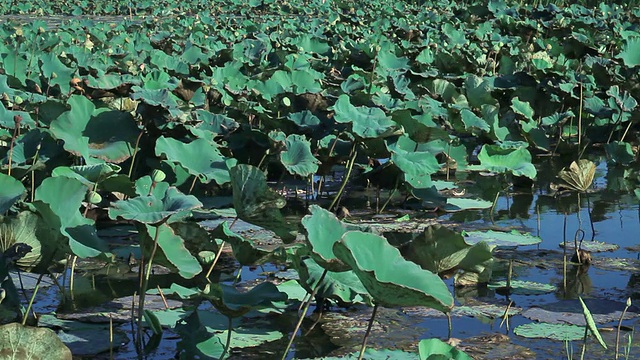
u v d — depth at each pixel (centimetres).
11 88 857
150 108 648
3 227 398
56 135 595
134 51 1353
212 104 909
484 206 705
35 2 2958
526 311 464
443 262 441
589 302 480
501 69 1245
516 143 767
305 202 714
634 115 944
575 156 925
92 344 407
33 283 496
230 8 2827
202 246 469
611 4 2159
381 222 653
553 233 630
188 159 609
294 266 441
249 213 456
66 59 1073
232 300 391
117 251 561
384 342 421
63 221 413
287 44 1424
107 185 521
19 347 328
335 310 466
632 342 424
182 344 394
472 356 403
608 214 687
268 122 738
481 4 2177
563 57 1317
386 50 1310
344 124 725
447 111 839
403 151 672
